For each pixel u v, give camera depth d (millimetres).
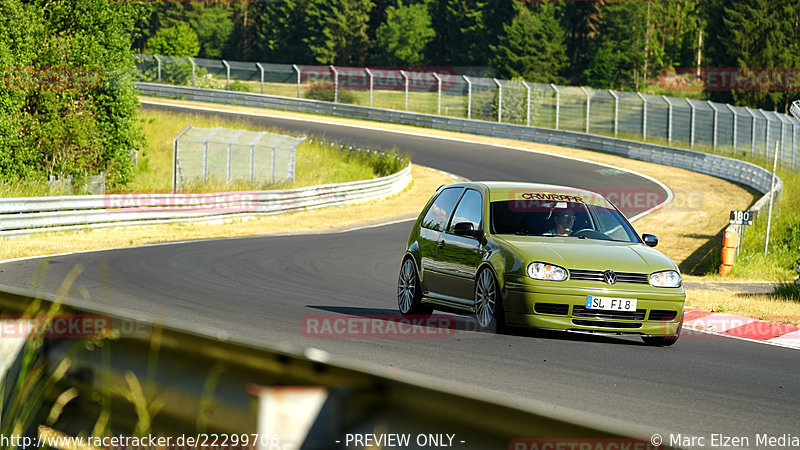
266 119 184125
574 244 30641
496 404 7938
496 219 31953
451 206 34469
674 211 107875
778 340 33969
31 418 12414
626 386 22688
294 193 95625
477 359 25438
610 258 29562
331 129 177625
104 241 60625
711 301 44500
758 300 46812
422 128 187750
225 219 83125
